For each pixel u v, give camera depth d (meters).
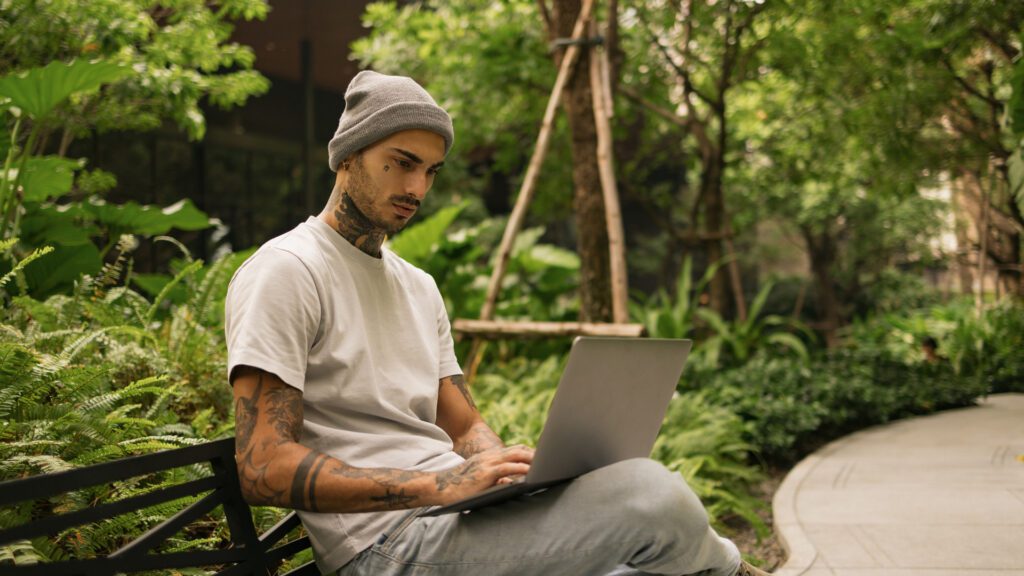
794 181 12.10
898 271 19.83
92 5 4.83
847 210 16.81
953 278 21.66
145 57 5.62
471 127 11.15
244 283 1.81
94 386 2.64
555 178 11.97
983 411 8.04
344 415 1.89
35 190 4.37
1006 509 4.23
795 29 9.71
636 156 13.00
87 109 5.29
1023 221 10.38
